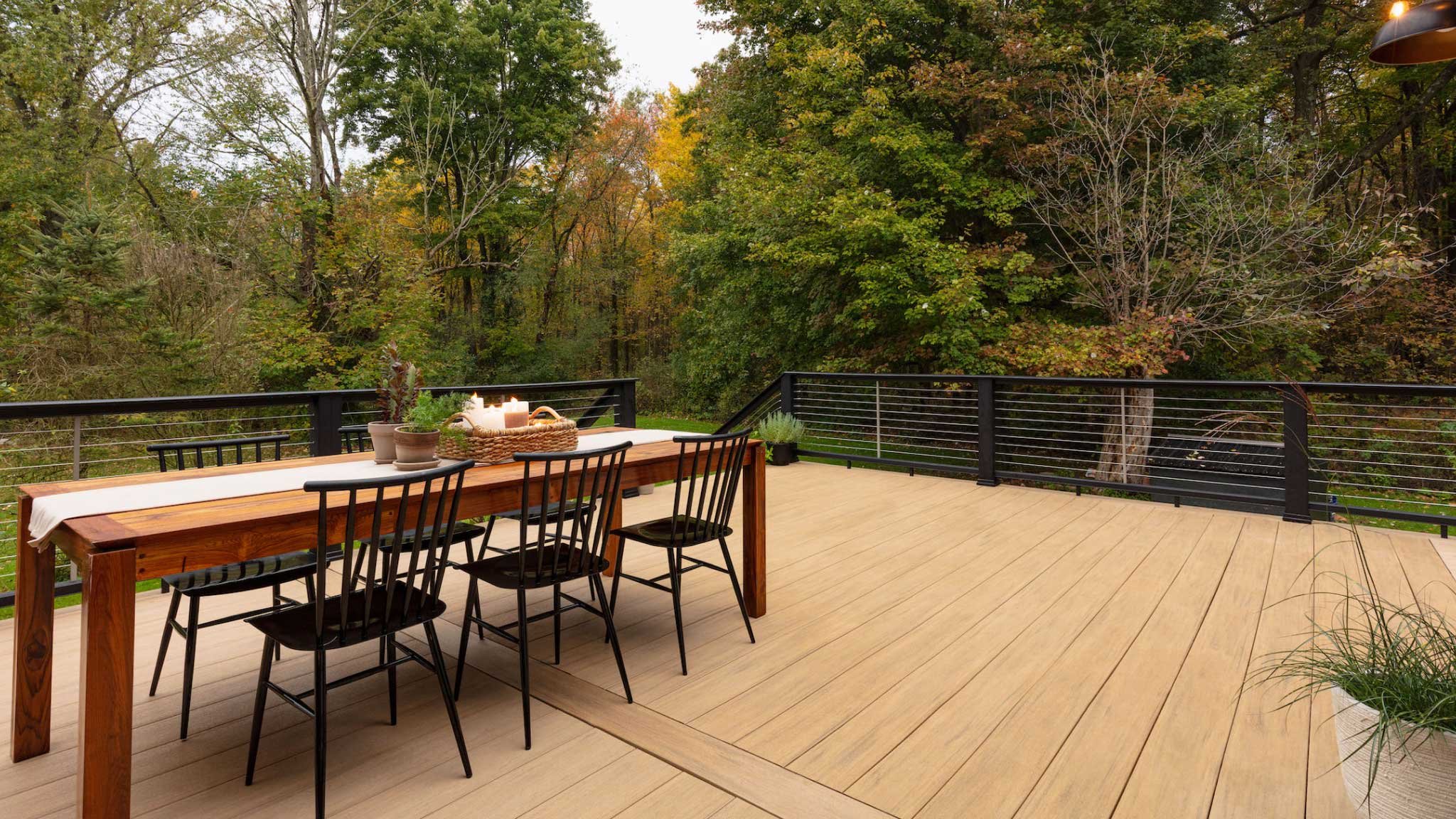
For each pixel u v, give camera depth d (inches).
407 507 73.9
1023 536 165.8
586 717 85.7
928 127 366.6
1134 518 182.5
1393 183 386.9
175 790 71.1
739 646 106.4
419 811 67.4
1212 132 318.0
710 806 68.2
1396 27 90.0
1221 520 178.4
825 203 341.1
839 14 370.6
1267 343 313.9
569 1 630.5
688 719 84.7
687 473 110.6
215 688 94.0
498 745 79.7
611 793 70.5
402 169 518.3
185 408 137.7
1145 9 328.5
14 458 263.9
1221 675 94.7
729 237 428.8
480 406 104.0
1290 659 98.7
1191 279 305.3
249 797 70.1
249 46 414.0
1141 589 128.5
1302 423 172.4
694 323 620.7
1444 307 331.9
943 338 323.3
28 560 78.8
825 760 75.7
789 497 210.7
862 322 360.2
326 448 158.7
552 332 675.4
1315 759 75.4
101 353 303.3
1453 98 385.1
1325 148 361.1
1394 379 338.6
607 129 655.8
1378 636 64.7
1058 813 66.8
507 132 591.8
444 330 588.1
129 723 61.4
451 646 108.3
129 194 379.2
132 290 301.3
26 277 292.5
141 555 62.2
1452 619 111.3
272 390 420.8
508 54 580.1
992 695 89.8
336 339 455.8
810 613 119.2
